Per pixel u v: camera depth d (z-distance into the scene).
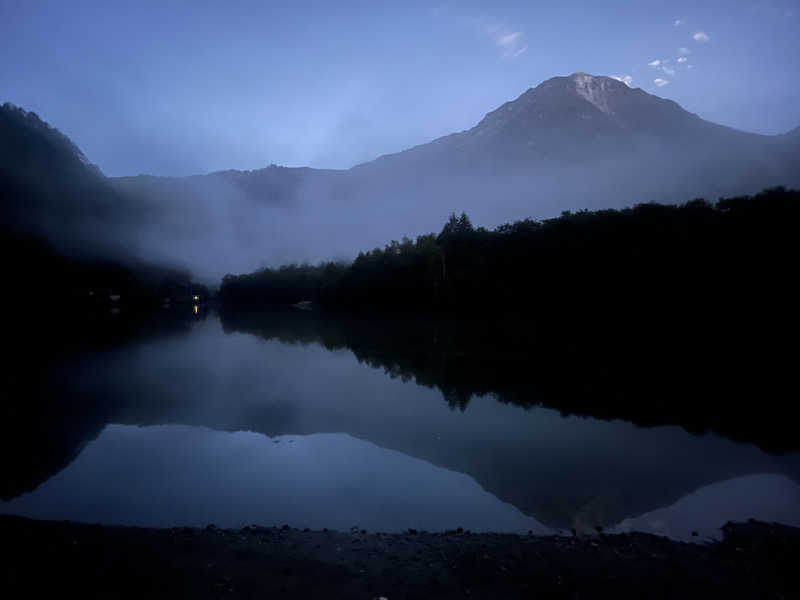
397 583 6.09
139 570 6.31
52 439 14.34
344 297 106.38
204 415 17.28
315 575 6.28
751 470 11.72
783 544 7.40
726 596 5.90
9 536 7.33
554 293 65.19
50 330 58.75
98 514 9.12
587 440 14.28
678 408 18.20
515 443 13.98
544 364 28.78
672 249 51.00
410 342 41.22
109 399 19.88
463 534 7.95
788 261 43.09
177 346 40.38
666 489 10.43
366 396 20.47
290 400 19.62
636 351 34.00
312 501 9.73
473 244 82.69
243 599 5.69
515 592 5.90
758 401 19.22
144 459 12.45
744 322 43.91
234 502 9.72
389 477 11.22
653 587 6.06
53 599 5.61
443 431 15.16
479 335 46.19
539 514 9.16
